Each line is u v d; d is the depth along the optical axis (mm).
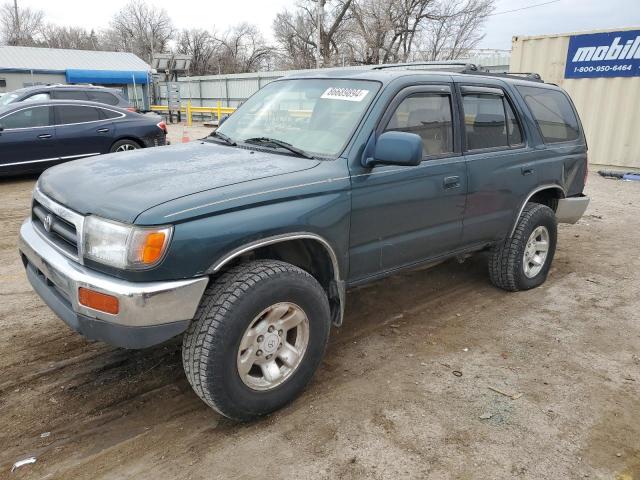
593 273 5508
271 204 2801
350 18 39125
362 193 3232
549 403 3156
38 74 33062
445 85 3877
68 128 9680
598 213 8125
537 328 4176
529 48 11875
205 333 2604
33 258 2975
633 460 2688
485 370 3523
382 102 3406
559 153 4910
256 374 2971
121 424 2916
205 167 3068
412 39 37688
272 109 3930
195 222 2529
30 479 2500
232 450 2709
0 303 4406
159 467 2588
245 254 3025
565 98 5227
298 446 2742
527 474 2570
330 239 3094
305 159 3248
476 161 4023
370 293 4859
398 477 2533
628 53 10297
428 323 4250
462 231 4066
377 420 2959
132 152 3596
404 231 3602
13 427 2867
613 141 10914
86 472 2549
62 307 2736
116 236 2463
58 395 3164
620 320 4355
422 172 3582
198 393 2711
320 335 3072
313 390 3252
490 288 5023
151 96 36500
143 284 2451
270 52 57094
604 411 3090
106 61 37062
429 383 3354
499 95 4398
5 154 9094
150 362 3553
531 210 4707
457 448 2740
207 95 32688
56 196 2896
